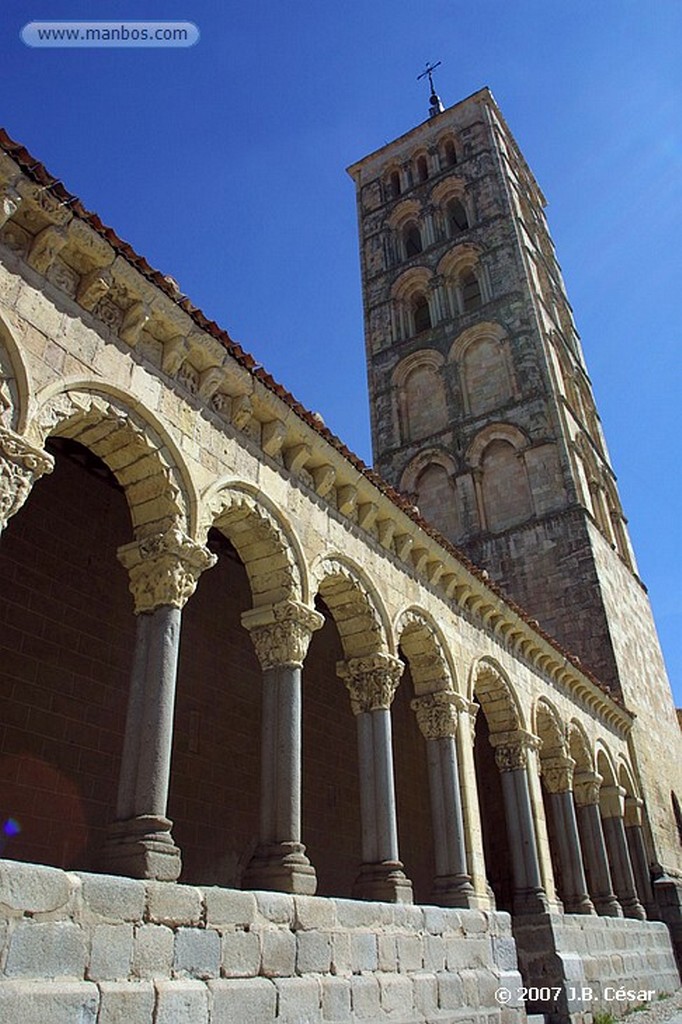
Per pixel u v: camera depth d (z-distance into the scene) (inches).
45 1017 271.3
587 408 1676.9
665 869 1062.4
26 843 490.6
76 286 412.5
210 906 354.3
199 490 450.3
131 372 430.3
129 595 624.7
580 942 741.3
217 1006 336.8
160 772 371.9
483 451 1438.2
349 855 778.8
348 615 605.9
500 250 1647.4
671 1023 731.4
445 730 663.1
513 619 824.9
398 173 2018.9
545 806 1032.2
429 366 1609.3
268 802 455.2
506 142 1982.0
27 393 361.7
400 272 1787.6
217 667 689.6
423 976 483.5
